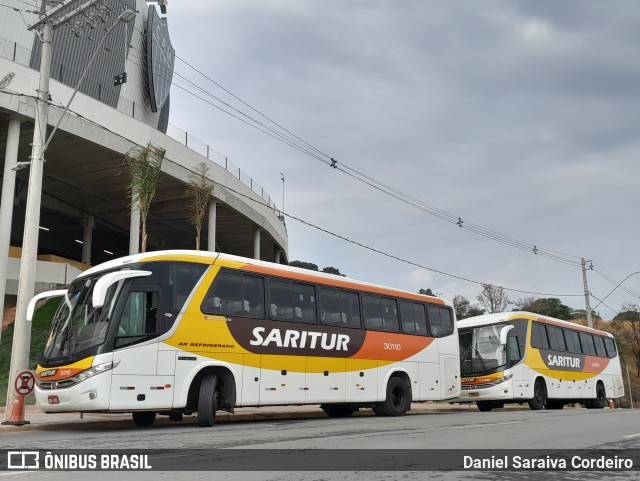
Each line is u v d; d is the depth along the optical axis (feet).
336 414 64.64
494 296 227.20
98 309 41.11
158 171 81.66
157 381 41.34
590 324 147.33
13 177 89.86
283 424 47.67
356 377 55.77
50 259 105.70
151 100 149.48
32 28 53.88
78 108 97.45
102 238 157.48
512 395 76.79
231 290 47.21
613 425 46.98
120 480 21.98
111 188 122.11
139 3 146.20
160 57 152.46
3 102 86.94
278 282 51.03
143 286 42.29
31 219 50.08
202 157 122.21
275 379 48.60
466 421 51.34
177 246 161.68
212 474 23.16
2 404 65.00
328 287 55.47
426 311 66.23
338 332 54.90
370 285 60.29
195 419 53.62
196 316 44.32
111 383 39.27
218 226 141.79
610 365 106.32
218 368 45.37
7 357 85.25
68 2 52.13
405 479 22.65
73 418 52.75
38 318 93.35
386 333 60.08
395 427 44.11
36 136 51.57
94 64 128.67
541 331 86.48
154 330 41.96
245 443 32.89
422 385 63.16
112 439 35.17
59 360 40.34
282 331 49.93
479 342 80.43
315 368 52.06
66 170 111.75
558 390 87.04
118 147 100.94
